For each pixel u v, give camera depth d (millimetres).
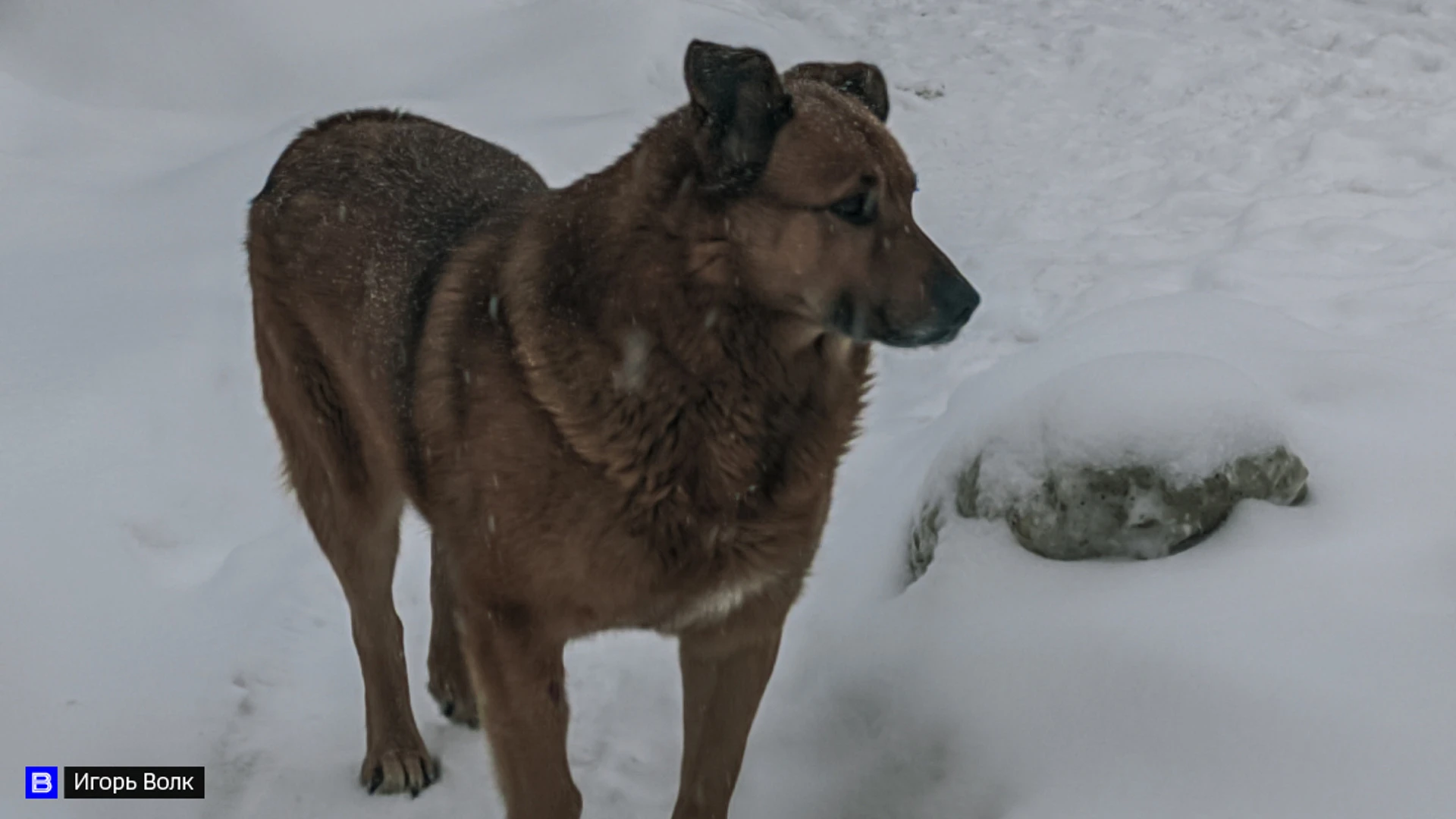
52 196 7586
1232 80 10109
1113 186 8453
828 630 4195
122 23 9664
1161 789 3018
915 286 2941
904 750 3578
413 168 4004
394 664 3920
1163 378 3812
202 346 6000
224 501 5133
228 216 7293
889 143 3023
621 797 3859
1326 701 2969
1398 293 5965
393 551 3953
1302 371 4520
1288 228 7160
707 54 2859
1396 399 4277
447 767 4039
